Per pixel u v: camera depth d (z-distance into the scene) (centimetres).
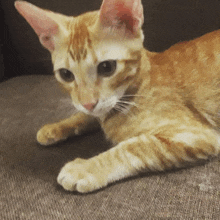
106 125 32
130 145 28
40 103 47
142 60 31
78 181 25
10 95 52
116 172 26
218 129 32
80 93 28
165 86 31
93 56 27
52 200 24
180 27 51
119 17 28
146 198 23
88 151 32
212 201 22
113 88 29
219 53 32
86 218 21
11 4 57
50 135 33
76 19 31
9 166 30
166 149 27
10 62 62
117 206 22
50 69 60
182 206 22
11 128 39
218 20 49
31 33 58
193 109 32
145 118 30
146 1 51
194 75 32
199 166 27
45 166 29
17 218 22
